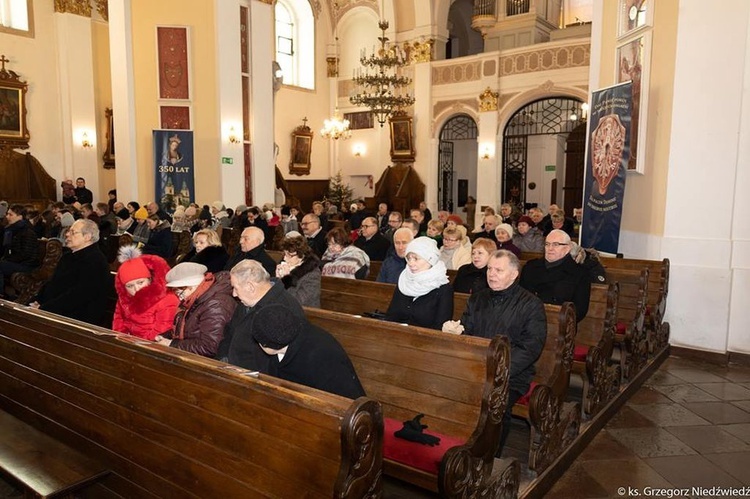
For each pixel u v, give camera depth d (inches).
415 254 128.3
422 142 703.7
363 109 752.3
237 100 437.1
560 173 712.4
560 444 122.4
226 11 426.3
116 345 90.7
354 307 158.9
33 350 111.2
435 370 101.4
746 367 195.2
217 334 116.0
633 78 235.3
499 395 96.7
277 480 69.1
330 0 759.7
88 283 157.8
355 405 62.0
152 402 84.7
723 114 196.4
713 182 199.5
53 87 555.5
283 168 723.4
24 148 536.7
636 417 151.4
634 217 241.4
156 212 364.8
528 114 649.6
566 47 587.8
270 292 98.7
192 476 79.3
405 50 709.9
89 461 93.9
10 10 530.3
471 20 759.7
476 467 92.2
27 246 266.2
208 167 434.0
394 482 111.3
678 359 203.6
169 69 426.3
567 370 124.6
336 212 541.6
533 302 120.6
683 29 200.4
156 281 133.0
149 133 430.6
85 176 571.5
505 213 371.6
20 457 94.5
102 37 582.6
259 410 70.4
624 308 180.1
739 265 198.1
